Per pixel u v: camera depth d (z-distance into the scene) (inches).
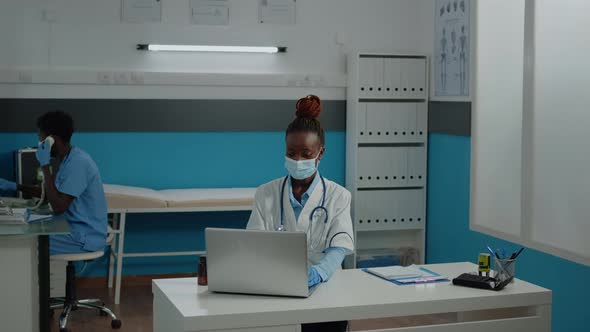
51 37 216.1
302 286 105.1
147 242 228.7
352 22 235.0
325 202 118.4
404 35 238.2
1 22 212.7
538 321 112.9
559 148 151.1
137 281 228.5
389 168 229.0
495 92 180.7
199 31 224.8
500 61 178.9
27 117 215.9
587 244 145.0
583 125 145.7
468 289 112.7
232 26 226.8
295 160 114.7
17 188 195.6
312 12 232.2
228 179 231.6
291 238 103.0
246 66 229.1
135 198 200.5
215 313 98.7
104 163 222.7
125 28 220.5
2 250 144.6
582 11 145.0
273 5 229.3
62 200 172.9
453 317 190.7
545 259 170.4
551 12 151.4
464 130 206.2
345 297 107.2
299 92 233.6
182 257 231.5
